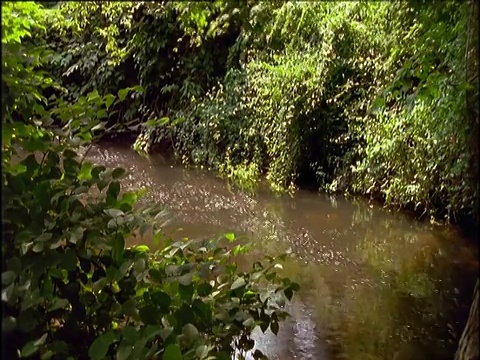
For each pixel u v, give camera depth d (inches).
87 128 81.7
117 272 73.8
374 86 190.5
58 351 69.0
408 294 131.1
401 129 173.2
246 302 83.7
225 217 177.9
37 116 94.7
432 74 135.9
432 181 166.4
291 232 166.7
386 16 163.6
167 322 74.9
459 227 165.2
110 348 74.4
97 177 78.3
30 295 66.7
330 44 199.8
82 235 72.4
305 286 133.8
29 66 85.2
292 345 108.6
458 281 137.8
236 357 96.8
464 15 107.1
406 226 169.8
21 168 74.7
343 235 164.6
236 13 179.3
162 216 80.8
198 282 83.6
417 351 108.7
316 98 202.1
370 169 186.5
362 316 121.0
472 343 63.9
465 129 93.8
